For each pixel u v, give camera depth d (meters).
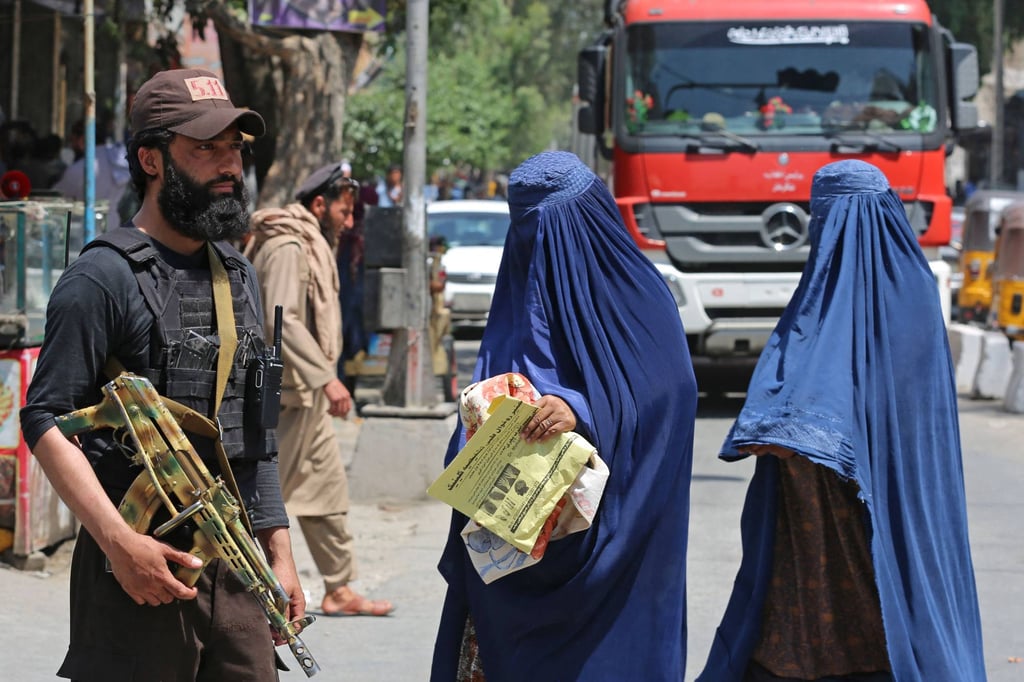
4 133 15.44
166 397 3.99
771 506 5.76
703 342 15.46
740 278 15.13
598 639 4.65
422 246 11.52
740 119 15.20
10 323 8.33
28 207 8.30
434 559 9.48
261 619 4.12
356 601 8.09
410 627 7.86
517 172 4.77
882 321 5.63
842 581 5.73
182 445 3.90
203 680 4.11
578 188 4.72
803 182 15.09
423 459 11.31
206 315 4.07
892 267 5.70
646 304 4.71
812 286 5.71
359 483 11.34
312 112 15.67
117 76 19.77
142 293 3.97
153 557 3.81
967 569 5.73
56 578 8.55
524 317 4.68
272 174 15.68
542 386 4.56
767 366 5.65
